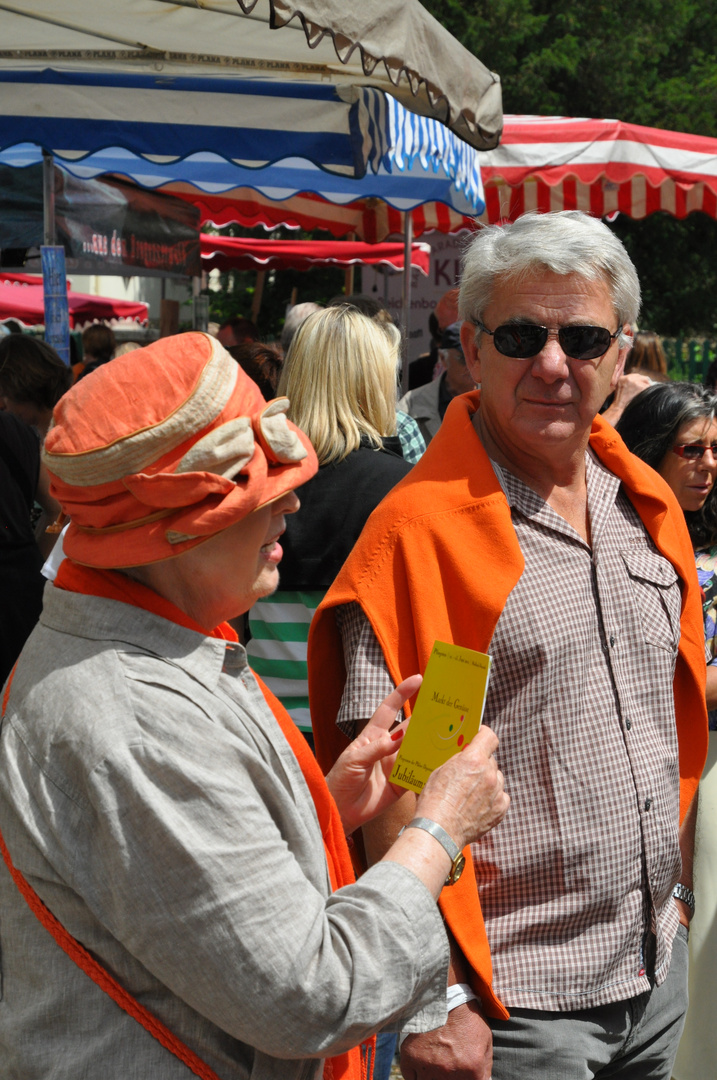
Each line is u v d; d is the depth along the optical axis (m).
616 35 18.75
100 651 1.25
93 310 14.18
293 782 1.36
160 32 3.24
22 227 4.47
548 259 1.86
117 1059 1.21
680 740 2.24
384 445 3.01
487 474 1.97
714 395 3.14
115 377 1.26
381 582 1.91
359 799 1.74
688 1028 2.99
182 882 1.15
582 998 1.86
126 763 1.16
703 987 2.97
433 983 1.36
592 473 2.12
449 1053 1.79
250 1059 1.28
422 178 5.25
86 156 4.33
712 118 19.20
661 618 2.04
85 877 1.18
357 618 1.93
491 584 1.87
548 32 18.59
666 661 2.03
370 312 3.67
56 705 1.22
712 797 2.98
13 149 4.45
